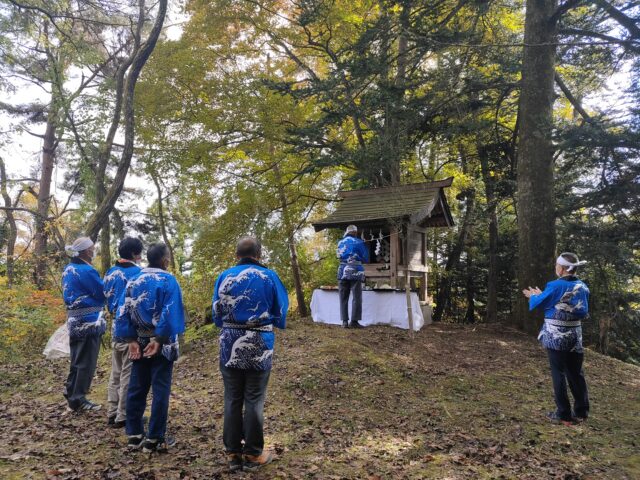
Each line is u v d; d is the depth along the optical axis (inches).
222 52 563.2
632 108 375.2
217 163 567.8
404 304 389.1
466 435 215.0
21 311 433.1
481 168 573.3
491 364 327.6
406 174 661.9
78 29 666.8
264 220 563.5
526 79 446.9
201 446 183.3
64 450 173.2
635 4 388.8
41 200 856.3
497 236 619.8
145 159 544.1
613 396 290.7
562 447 203.5
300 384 264.7
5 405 238.8
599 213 425.4
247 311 157.4
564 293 230.1
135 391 173.0
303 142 481.7
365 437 206.7
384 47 459.5
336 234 673.6
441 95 484.4
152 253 172.4
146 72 531.8
